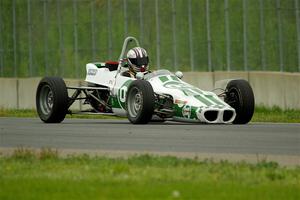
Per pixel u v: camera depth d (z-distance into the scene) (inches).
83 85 3513.8
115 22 4094.5
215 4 3917.3
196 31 3897.6
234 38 3828.7
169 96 2284.7
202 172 1392.7
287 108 3161.9
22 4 4205.2
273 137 1926.7
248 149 1717.5
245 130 2089.1
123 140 1893.5
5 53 4146.2
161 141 1861.5
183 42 3907.5
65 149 1752.0
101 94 2551.7
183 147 1755.7
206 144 1801.2
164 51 3944.4
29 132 2128.4
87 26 4065.0
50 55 4097.0
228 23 3737.7
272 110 3191.4
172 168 1434.5
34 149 1750.7
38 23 4141.2
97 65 2618.1
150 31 4010.8
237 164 1472.7
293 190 1234.6
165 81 2357.3
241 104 2283.5
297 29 3548.2
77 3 4092.0
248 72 3314.5
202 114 2180.1
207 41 3853.3
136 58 2461.9
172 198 1170.0
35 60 4126.5
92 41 4037.9
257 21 3804.1
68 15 4099.4
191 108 2204.7
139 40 4015.8
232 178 1339.8
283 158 1579.7
